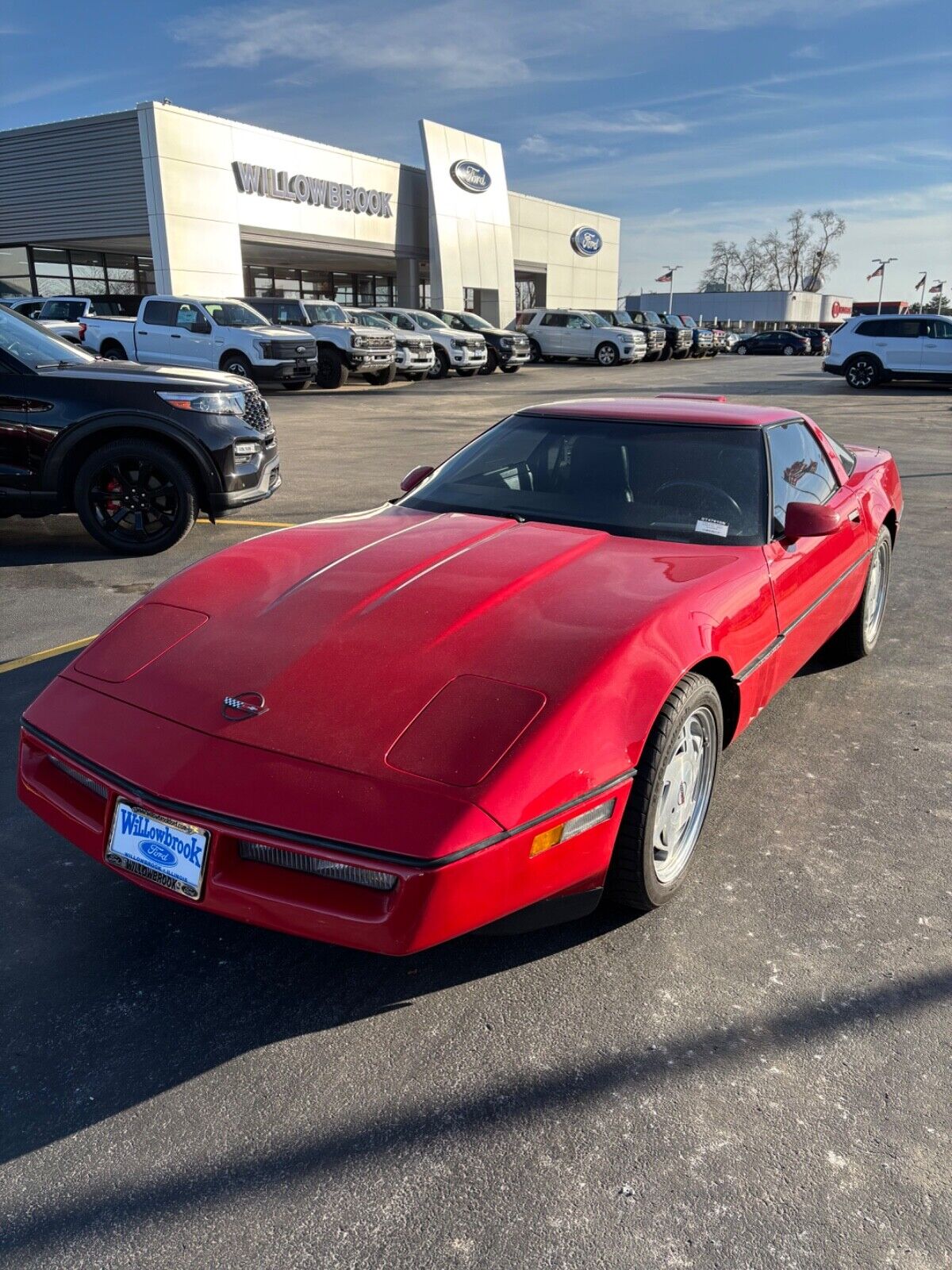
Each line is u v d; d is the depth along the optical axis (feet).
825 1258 5.65
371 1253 5.65
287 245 93.81
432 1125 6.57
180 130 79.15
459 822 6.57
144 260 101.60
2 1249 5.64
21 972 8.10
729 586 9.57
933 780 11.87
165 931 8.70
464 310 120.37
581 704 7.37
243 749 7.18
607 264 155.63
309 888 6.79
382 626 8.32
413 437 43.62
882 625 18.02
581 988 7.98
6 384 21.04
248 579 9.63
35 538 24.16
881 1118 6.66
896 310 292.61
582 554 10.00
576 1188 6.10
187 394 21.24
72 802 7.90
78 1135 6.46
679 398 14.08
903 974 8.21
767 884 9.56
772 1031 7.50
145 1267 5.55
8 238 89.71
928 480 34.14
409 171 109.40
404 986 8.00
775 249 369.30
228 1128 6.53
